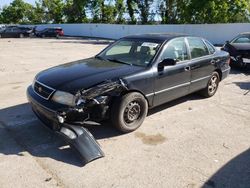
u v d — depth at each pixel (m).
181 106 5.88
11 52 15.21
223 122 5.10
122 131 4.38
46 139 4.18
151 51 4.95
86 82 3.98
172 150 3.98
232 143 4.27
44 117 4.11
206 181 3.28
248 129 4.82
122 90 4.17
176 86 5.20
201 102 6.20
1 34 33.31
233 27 25.31
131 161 3.65
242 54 9.65
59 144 4.04
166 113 5.43
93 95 3.89
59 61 12.00
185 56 5.46
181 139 4.34
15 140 4.13
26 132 4.41
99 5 46.03
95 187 3.10
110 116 4.23
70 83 3.98
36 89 4.29
